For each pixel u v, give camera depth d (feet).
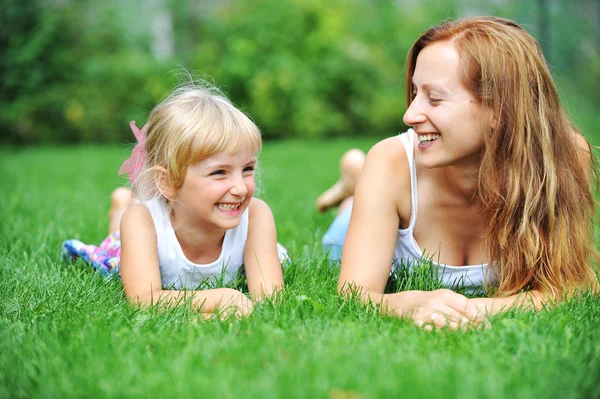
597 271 10.14
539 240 9.22
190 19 55.57
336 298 8.86
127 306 8.95
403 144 9.57
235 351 6.93
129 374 6.50
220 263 10.36
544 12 37.70
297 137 51.03
